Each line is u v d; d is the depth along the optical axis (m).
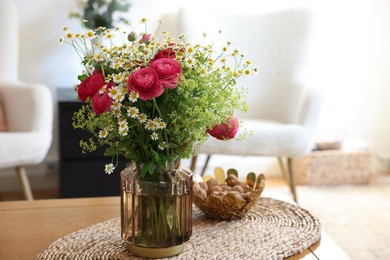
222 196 1.22
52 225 1.24
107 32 1.05
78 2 2.85
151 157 1.01
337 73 3.21
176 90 0.97
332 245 1.13
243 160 3.18
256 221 1.24
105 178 2.42
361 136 3.31
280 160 2.66
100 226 1.21
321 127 3.26
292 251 1.07
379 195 2.80
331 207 2.59
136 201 1.03
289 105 2.47
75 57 2.92
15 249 1.09
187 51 1.01
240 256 1.04
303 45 2.51
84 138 2.54
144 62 1.00
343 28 3.17
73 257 1.04
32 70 2.88
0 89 2.37
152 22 2.91
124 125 0.95
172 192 1.02
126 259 1.04
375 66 3.23
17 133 2.14
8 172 2.88
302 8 2.52
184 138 1.01
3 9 2.48
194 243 1.11
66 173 2.44
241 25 2.54
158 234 1.03
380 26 3.19
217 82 1.02
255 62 2.54
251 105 2.57
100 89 0.96
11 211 1.33
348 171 3.00
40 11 2.83
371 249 2.08
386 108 3.30
